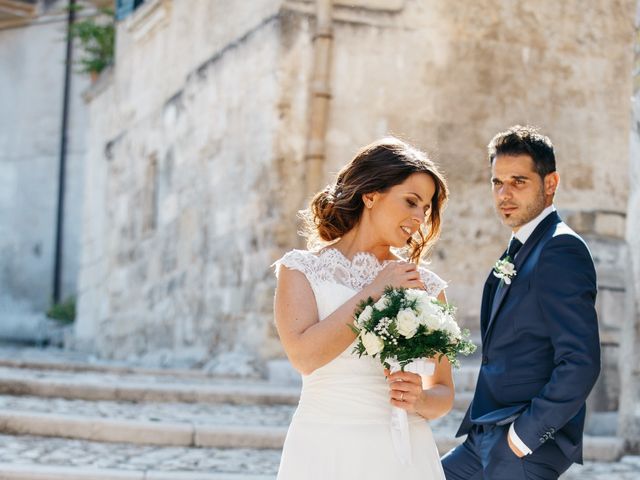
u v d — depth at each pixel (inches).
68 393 268.8
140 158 524.4
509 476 114.0
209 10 431.2
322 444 102.7
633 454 221.3
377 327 99.0
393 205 106.6
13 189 813.2
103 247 590.6
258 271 366.3
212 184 418.6
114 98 578.9
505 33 386.3
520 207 119.6
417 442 105.0
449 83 378.0
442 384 111.6
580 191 393.1
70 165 795.4
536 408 110.3
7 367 334.6
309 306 104.7
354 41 368.5
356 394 103.8
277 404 280.7
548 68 391.9
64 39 713.0
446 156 374.9
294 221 358.9
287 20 362.6
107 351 558.6
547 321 113.0
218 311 402.3
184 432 224.8
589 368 108.7
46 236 797.2
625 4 404.2
